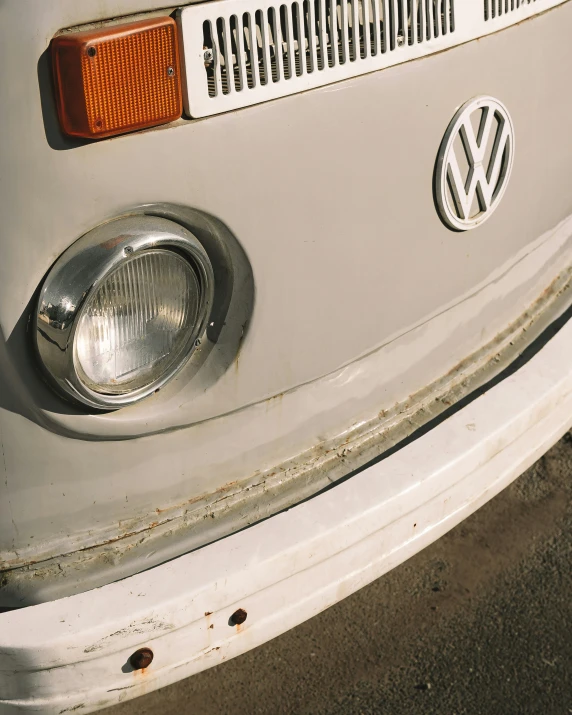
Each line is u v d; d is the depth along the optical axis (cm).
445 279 207
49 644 150
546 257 245
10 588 167
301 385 188
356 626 257
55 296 146
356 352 194
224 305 170
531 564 273
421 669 244
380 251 187
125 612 156
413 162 185
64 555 171
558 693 237
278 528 173
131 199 148
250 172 159
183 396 171
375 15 168
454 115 190
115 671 159
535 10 203
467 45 187
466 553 277
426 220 195
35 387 153
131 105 142
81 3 137
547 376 216
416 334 208
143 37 141
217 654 169
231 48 150
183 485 180
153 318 158
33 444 159
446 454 193
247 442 185
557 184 232
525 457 212
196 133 150
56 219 143
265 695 238
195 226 159
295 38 158
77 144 141
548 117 218
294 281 175
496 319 231
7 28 131
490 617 257
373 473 187
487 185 204
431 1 177
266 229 165
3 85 133
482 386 220
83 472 166
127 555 173
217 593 163
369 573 186
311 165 167
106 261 147
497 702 235
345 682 241
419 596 265
